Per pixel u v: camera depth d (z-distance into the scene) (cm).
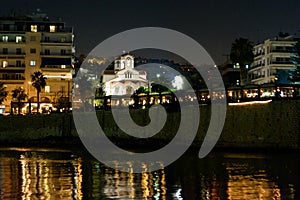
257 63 18188
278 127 8844
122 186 4791
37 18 17438
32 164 7081
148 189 4597
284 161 7000
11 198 4116
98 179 5328
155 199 4109
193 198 4131
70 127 13000
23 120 13775
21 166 6775
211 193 4341
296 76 13438
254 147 9125
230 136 9638
